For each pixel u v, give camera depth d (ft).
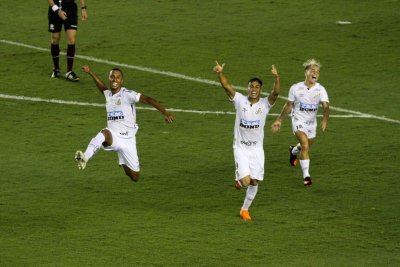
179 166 160.25
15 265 120.37
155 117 185.26
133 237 130.62
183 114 187.42
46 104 189.78
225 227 135.44
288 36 240.94
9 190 147.54
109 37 236.63
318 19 254.88
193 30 243.81
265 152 168.04
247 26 247.91
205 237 131.44
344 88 205.36
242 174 137.18
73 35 201.77
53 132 174.91
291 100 153.58
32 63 214.90
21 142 169.48
